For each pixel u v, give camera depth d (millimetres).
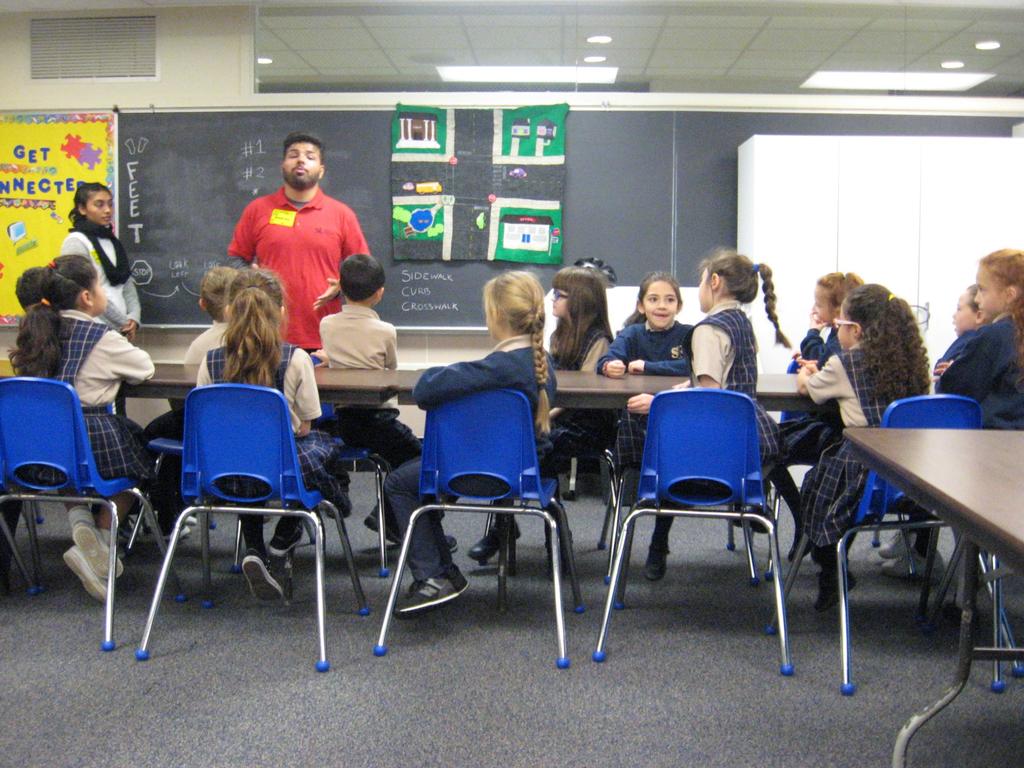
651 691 2195
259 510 2422
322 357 3592
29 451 2508
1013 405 2676
